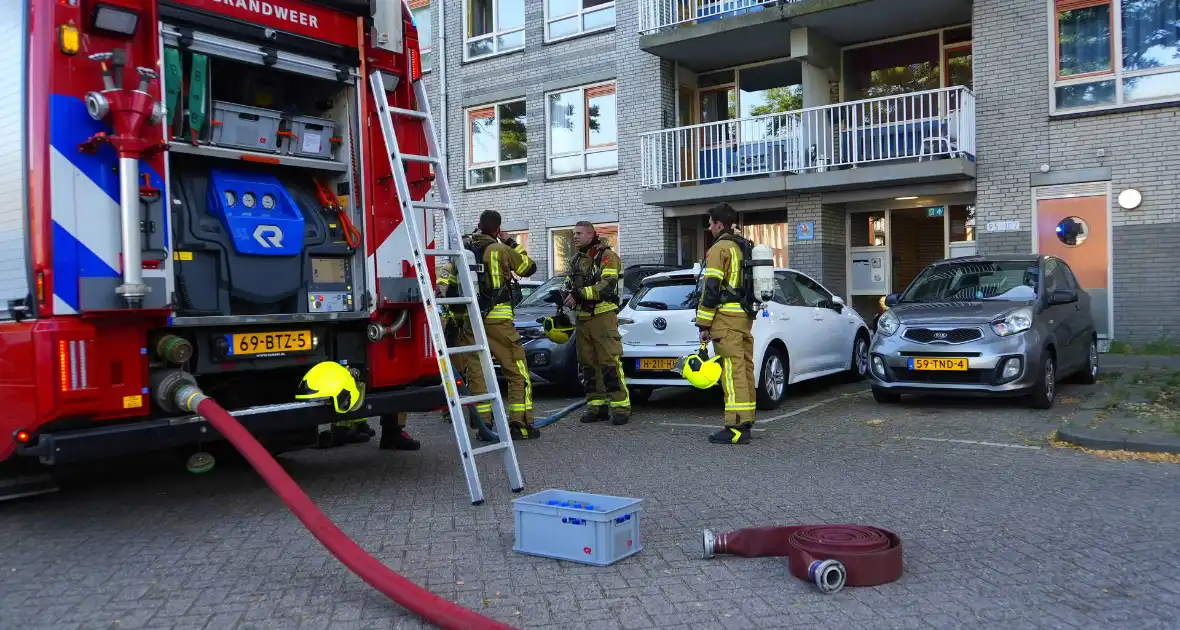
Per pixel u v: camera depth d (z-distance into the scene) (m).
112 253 4.63
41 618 3.69
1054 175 13.22
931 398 9.92
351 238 5.95
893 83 15.73
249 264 5.43
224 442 6.34
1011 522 4.84
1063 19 13.19
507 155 19.52
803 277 10.81
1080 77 13.06
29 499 5.80
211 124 5.27
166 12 4.96
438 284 7.22
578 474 6.34
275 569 4.31
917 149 15.04
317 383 5.38
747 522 4.96
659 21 16.47
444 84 20.28
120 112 4.57
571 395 10.83
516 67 19.03
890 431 7.93
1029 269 9.73
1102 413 8.02
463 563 4.33
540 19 18.59
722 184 15.38
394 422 7.14
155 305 4.74
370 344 6.00
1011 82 13.51
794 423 8.52
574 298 8.51
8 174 4.65
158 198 4.78
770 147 15.70
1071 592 3.76
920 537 4.59
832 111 15.45
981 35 13.71
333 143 5.98
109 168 4.64
